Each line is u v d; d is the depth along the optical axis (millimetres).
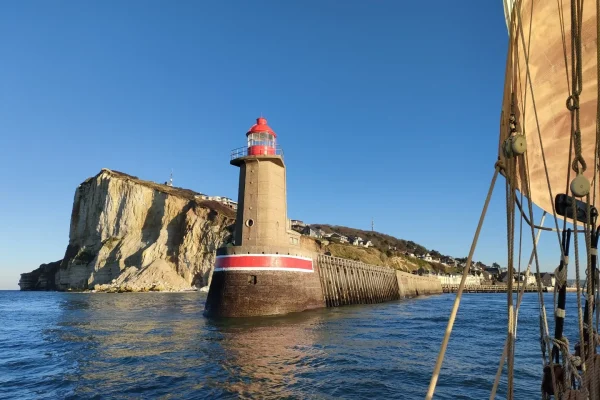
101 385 14375
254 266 34938
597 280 4309
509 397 3674
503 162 3844
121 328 29984
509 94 3963
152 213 120812
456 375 15125
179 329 28312
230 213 121188
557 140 4570
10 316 42781
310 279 40719
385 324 30938
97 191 129125
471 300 80688
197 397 12711
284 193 39969
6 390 14242
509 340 3701
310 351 19562
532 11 4133
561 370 3854
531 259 4191
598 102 3389
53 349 21906
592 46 4281
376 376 14953
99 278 112438
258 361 17438
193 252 110750
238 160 38844
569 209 3803
